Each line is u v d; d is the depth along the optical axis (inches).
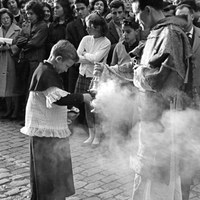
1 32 220.4
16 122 215.2
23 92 217.8
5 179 134.6
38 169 102.3
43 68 97.3
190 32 125.7
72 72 189.2
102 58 167.5
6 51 213.9
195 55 121.3
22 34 205.5
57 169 103.7
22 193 124.1
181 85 85.2
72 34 187.8
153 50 83.7
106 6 202.5
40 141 101.0
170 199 92.4
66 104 96.9
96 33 165.5
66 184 105.9
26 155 159.8
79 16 189.9
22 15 239.1
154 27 86.0
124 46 154.0
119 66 108.0
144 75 82.8
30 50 198.5
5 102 239.9
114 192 124.0
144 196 96.0
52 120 100.7
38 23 199.9
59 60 97.3
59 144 102.7
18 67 214.7
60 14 200.8
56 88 95.7
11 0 240.7
